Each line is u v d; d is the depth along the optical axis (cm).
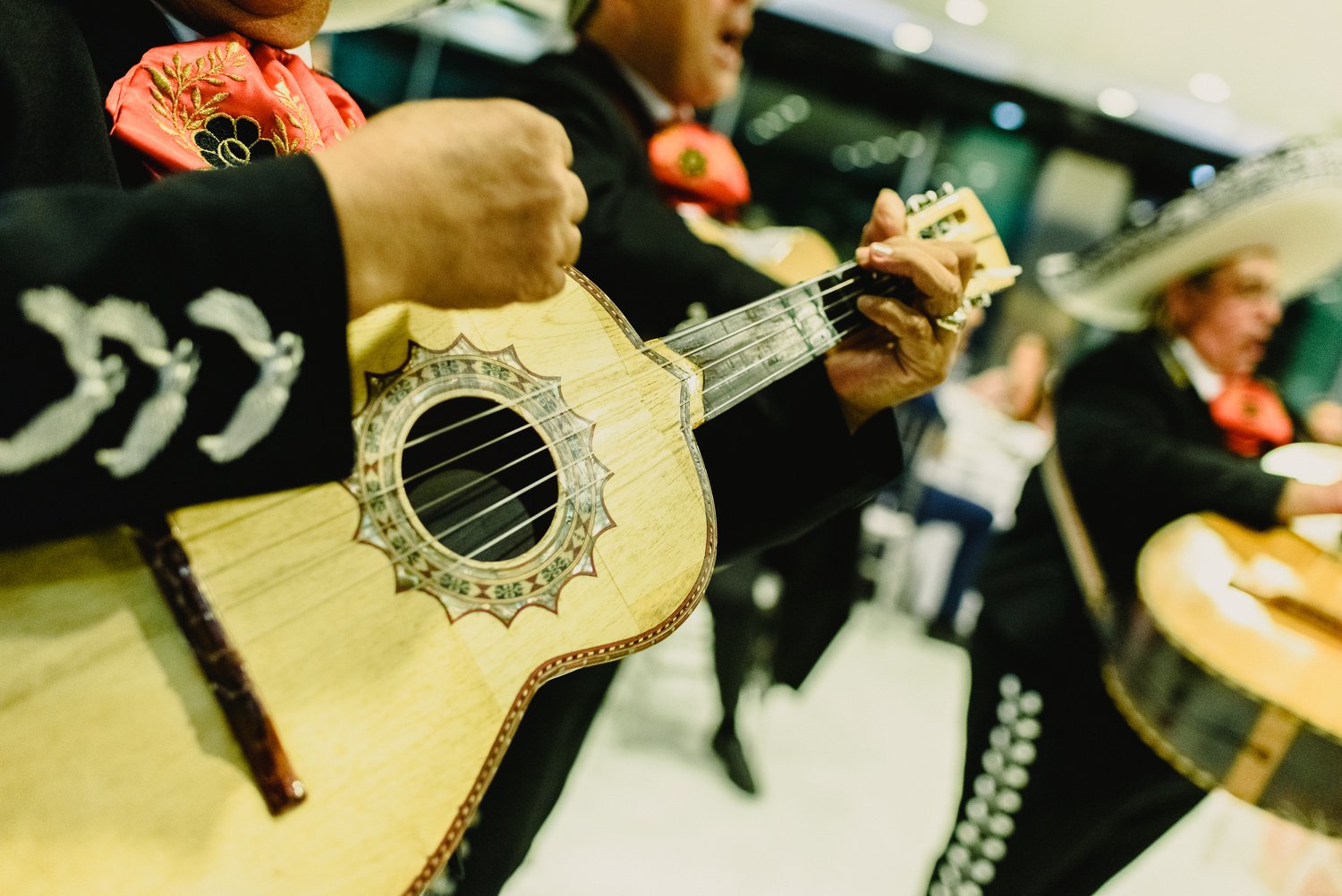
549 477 78
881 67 703
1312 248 187
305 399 54
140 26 69
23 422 44
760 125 757
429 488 74
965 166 759
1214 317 180
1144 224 193
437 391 71
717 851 219
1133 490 157
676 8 132
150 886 50
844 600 240
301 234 50
